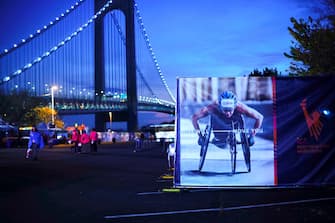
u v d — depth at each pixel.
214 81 10.73
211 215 8.30
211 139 10.71
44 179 14.07
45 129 57.84
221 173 10.64
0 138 48.09
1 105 68.81
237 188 10.79
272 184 10.55
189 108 10.76
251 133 10.63
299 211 8.49
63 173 15.91
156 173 15.75
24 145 50.25
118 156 26.36
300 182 10.52
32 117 72.12
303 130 10.59
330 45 20.89
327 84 10.63
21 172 16.31
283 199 9.71
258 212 8.47
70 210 8.98
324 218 7.89
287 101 10.64
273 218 7.95
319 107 10.61
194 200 9.85
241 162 10.62
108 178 14.26
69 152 31.88
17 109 70.06
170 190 11.09
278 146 10.59
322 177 10.49
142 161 21.91
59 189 11.85
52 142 45.16
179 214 8.45
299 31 22.28
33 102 72.94
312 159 10.54
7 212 8.82
